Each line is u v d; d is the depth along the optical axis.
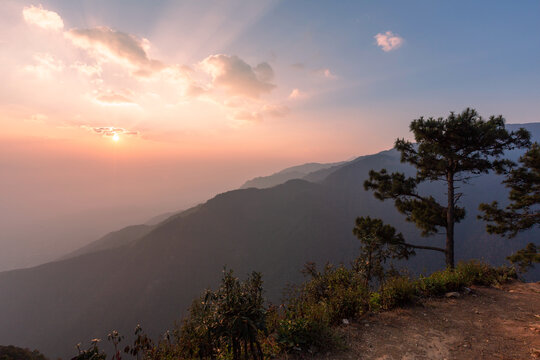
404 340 5.06
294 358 4.44
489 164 12.67
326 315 5.58
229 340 4.16
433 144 12.94
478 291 7.70
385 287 7.05
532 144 12.55
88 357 3.51
